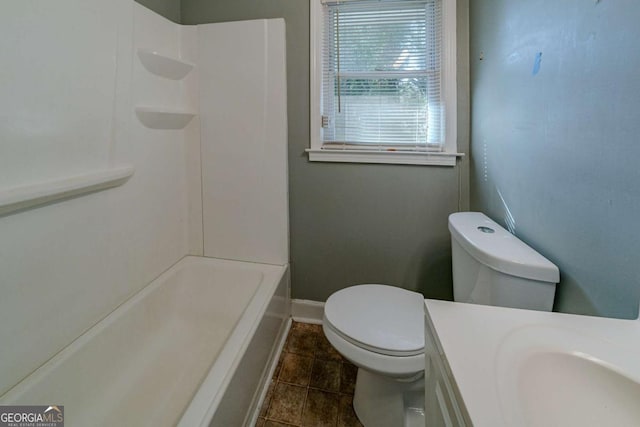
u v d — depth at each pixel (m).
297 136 1.68
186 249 1.80
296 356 1.57
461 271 1.09
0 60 0.84
